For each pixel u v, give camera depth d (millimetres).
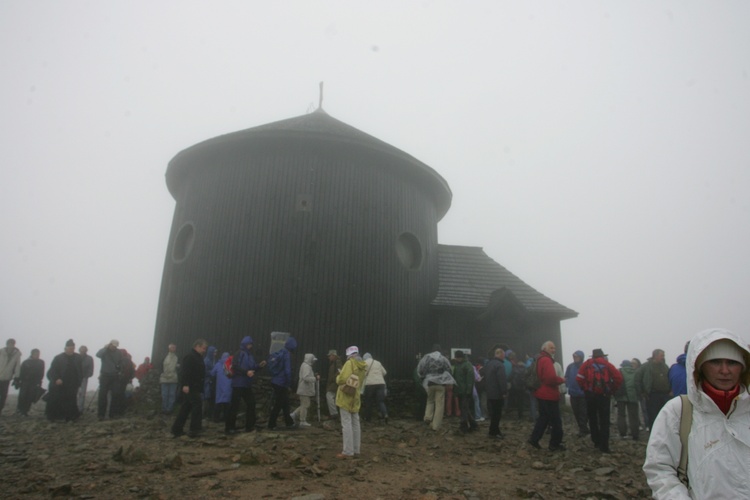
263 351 13641
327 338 14031
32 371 13523
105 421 11906
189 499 5637
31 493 5754
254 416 10055
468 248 19891
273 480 6512
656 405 10859
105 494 5711
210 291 14453
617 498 6191
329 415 12922
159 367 14891
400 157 15859
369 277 14852
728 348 2654
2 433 10039
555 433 9234
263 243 14430
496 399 10531
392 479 6898
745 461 2531
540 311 17109
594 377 9414
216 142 15273
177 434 9242
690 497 2621
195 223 15492
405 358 15195
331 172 15141
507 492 6473
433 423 11289
